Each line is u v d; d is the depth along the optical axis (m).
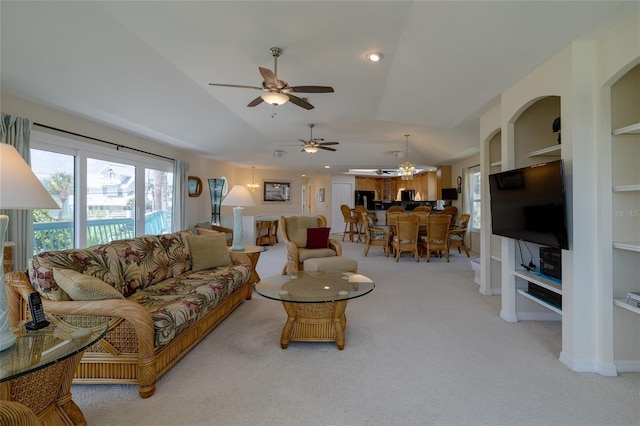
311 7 2.24
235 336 2.78
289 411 1.78
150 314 2.02
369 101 4.30
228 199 4.63
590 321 2.21
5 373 1.19
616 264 2.16
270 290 2.75
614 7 1.84
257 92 4.03
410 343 2.64
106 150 4.44
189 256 3.54
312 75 3.40
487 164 3.97
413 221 6.23
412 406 1.82
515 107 2.89
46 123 3.55
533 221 2.54
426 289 4.30
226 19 2.40
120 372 1.97
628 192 2.15
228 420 1.71
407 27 2.48
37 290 2.04
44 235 3.63
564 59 2.26
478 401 1.87
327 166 9.48
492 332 2.86
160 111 4.19
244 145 6.95
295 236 4.95
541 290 2.85
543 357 2.40
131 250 2.86
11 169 1.41
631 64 1.93
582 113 2.19
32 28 2.42
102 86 3.29
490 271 4.04
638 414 1.75
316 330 2.59
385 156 8.31
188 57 3.03
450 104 3.85
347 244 8.97
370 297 3.94
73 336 1.50
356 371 2.20
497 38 2.41
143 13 2.35
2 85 2.97
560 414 1.75
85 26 2.51
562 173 2.19
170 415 1.75
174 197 6.06
